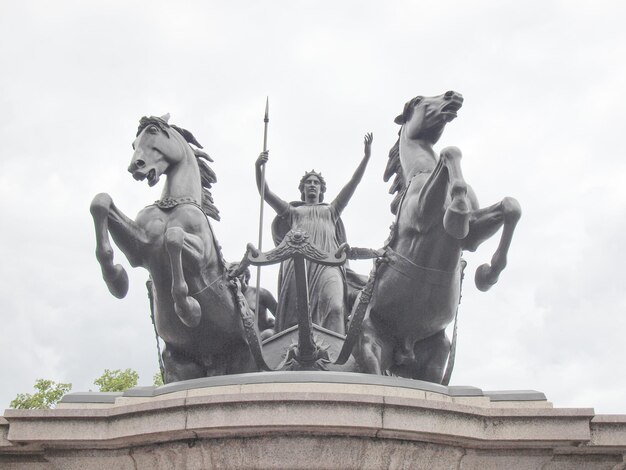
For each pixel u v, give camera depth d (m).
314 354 9.79
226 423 7.70
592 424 8.34
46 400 29.31
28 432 8.30
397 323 10.52
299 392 7.74
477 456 8.31
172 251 9.63
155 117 10.95
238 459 7.79
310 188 13.26
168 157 10.84
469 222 9.98
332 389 8.59
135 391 9.20
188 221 10.45
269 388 8.61
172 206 10.56
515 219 9.63
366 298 10.23
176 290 9.64
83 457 8.43
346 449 7.75
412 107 11.34
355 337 10.10
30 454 8.62
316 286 11.88
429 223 10.06
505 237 9.71
